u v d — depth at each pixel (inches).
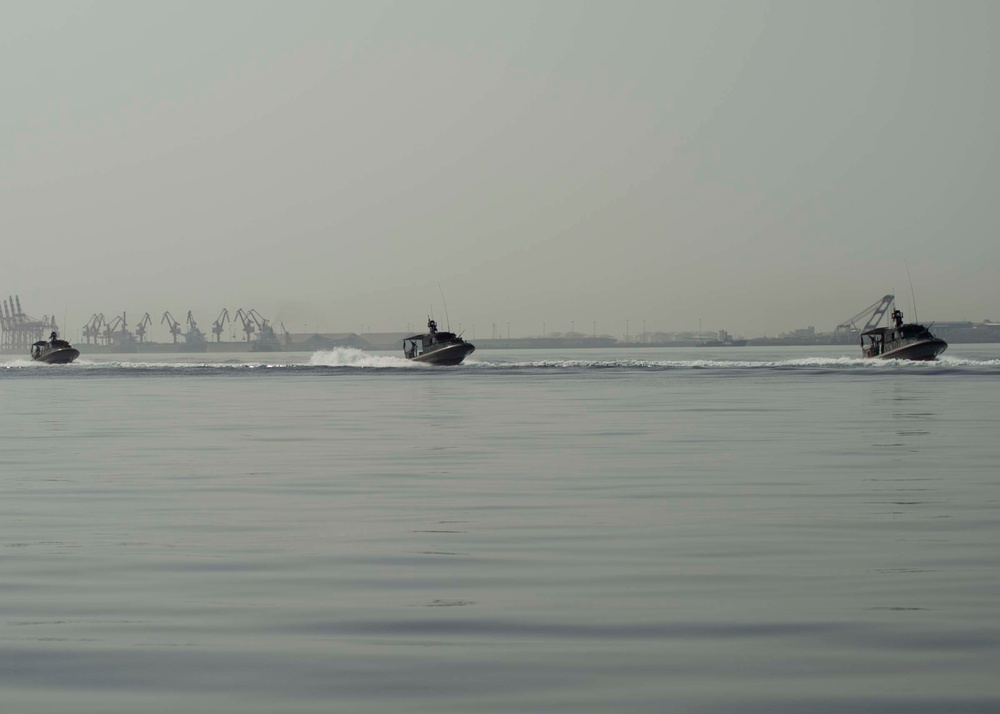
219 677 461.4
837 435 1611.7
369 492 1035.9
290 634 526.0
